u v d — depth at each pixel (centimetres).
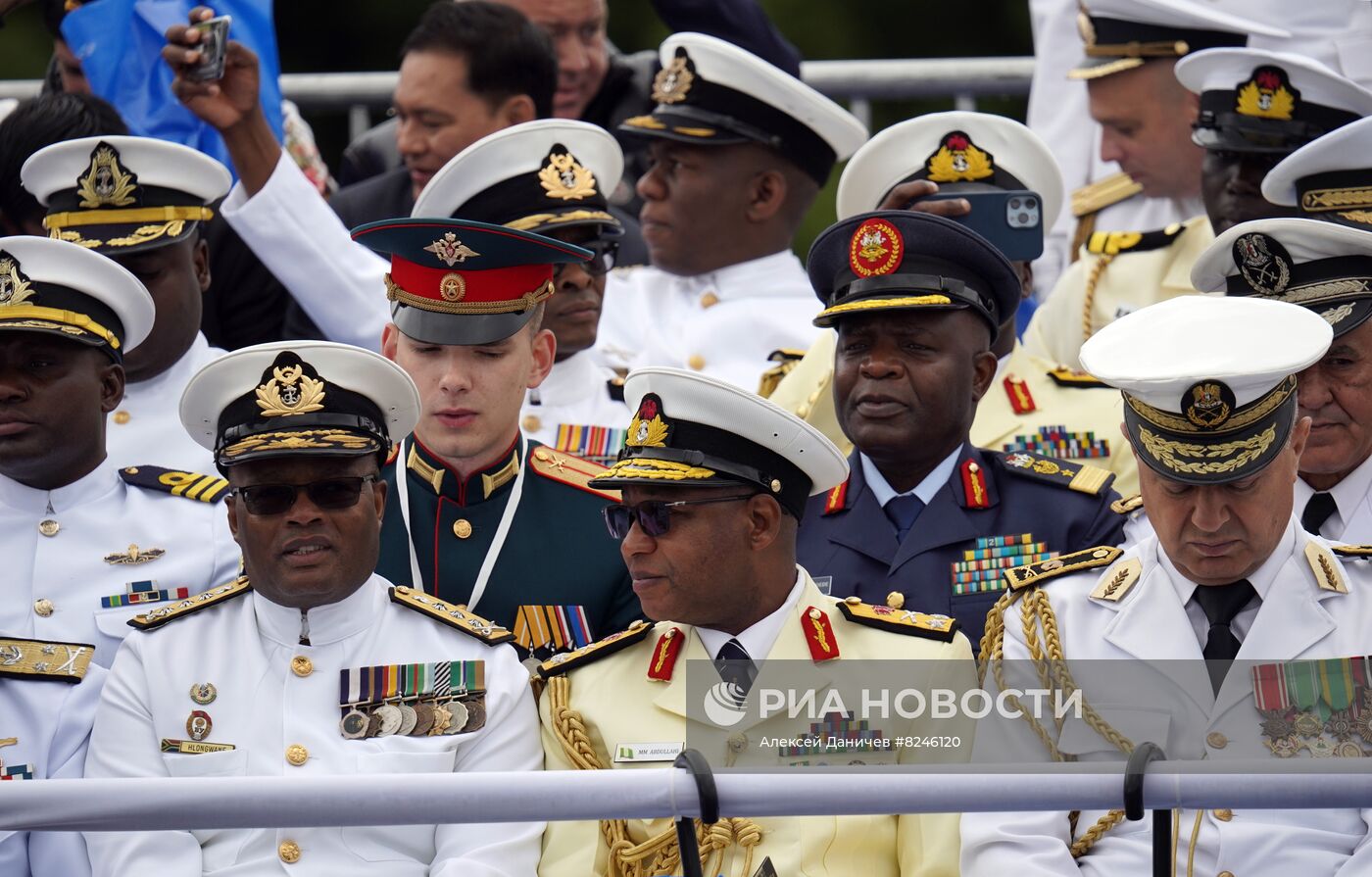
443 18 2419
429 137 2398
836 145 2423
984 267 1836
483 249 1822
